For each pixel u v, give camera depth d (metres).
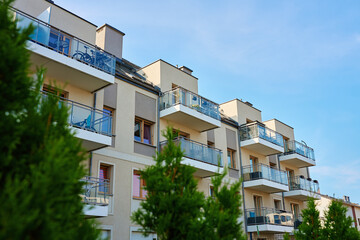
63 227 4.23
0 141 4.67
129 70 17.73
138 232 13.78
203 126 18.28
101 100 14.05
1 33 5.03
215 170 17.23
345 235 12.24
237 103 23.67
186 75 19.62
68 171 4.54
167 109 16.53
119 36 17.64
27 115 5.27
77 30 14.16
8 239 3.55
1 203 3.86
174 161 8.39
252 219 20.08
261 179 20.53
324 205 29.19
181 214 7.38
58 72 12.29
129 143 14.62
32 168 4.36
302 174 28.48
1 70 4.90
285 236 13.91
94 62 13.02
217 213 7.43
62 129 5.52
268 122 27.25
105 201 11.73
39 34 11.42
